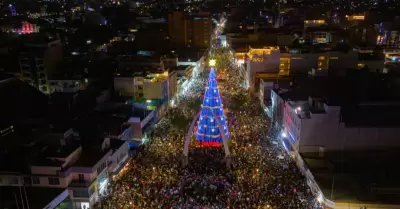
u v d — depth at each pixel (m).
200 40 181.25
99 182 54.88
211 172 61.75
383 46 128.75
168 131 81.44
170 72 101.31
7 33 141.62
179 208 50.66
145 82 90.00
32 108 84.44
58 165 51.34
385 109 68.19
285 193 54.06
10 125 69.88
